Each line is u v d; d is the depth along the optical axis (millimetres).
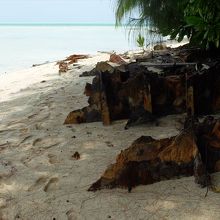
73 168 4238
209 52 7418
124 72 5539
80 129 5422
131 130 5164
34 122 5980
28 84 9430
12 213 3516
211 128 3852
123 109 5547
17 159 4625
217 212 3193
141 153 3715
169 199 3434
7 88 9352
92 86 5605
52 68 11992
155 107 5434
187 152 3717
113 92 5465
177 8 6949
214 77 5258
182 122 5176
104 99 5410
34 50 21031
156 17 7793
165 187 3619
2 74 12594
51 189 3863
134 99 5430
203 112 5352
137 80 5320
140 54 11156
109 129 5301
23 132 5578
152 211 3311
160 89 5402
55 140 5105
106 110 5434
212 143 3795
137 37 10508
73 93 7594
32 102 7301
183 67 6379
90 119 5668
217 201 3330
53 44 24859
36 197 3721
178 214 3229
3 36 37781
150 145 3758
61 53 18938
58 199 3643
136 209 3359
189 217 3178
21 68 14023
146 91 5277
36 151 4816
